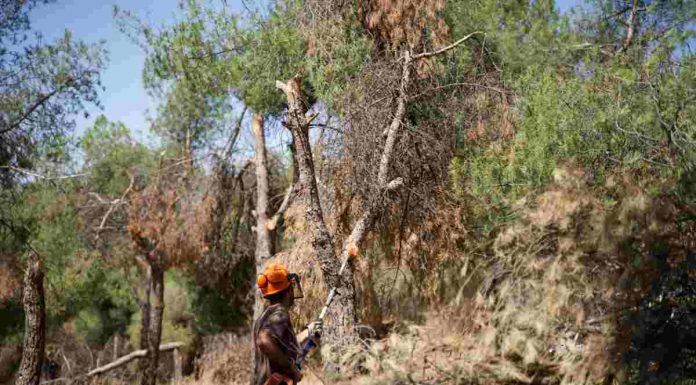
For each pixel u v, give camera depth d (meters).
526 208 5.91
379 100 12.13
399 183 11.95
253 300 22.08
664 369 5.31
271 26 13.88
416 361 5.17
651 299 5.46
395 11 12.09
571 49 12.73
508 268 5.63
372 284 12.27
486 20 12.81
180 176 20.06
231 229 20.52
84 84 14.81
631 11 13.93
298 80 11.12
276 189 20.50
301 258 11.91
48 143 14.98
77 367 24.20
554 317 5.16
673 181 6.09
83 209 21.12
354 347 5.40
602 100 9.73
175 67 14.77
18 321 22.11
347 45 12.58
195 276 22.38
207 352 20.98
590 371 5.13
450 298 5.88
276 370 4.72
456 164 11.45
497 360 5.09
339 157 12.48
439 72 12.50
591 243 5.42
